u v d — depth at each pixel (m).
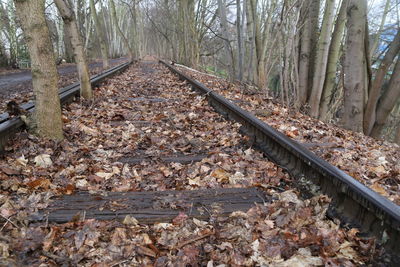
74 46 7.26
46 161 3.78
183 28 24.59
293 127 5.37
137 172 3.74
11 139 4.12
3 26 27.00
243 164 3.79
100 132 5.17
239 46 12.34
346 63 6.90
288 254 2.18
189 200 2.87
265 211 2.67
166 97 8.51
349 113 7.04
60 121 4.49
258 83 10.60
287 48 7.93
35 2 4.07
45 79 4.25
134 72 17.38
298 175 3.31
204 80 12.20
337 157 3.95
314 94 8.56
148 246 2.29
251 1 11.08
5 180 3.21
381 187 3.16
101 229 2.43
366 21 6.69
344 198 2.61
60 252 2.21
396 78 7.06
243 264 2.11
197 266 2.11
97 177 3.48
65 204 2.79
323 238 2.27
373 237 2.21
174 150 4.36
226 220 2.58
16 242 2.22
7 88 10.95
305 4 8.74
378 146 5.05
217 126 5.43
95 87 9.42
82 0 36.19
